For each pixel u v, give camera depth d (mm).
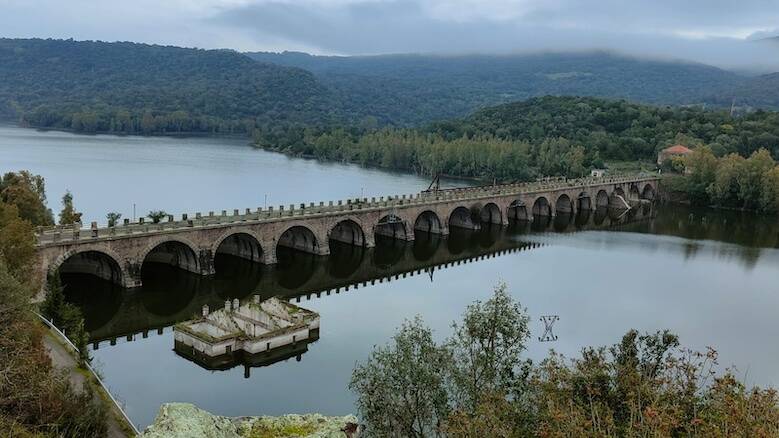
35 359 40688
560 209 199375
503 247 140625
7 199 99688
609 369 37406
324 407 60938
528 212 178625
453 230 160375
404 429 40500
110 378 65438
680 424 28141
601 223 180625
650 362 41906
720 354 77750
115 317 85188
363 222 128250
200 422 17781
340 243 134625
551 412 29438
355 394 63531
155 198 182375
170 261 106125
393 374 41969
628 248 142625
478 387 41375
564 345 77188
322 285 104250
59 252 82188
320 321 84938
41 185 113312
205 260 99938
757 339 83438
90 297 88875
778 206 199875
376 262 122375
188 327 73688
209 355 69438
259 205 179125
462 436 31547
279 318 76188
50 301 66188
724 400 28906
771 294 105625
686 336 83438
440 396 40562
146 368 68562
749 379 70500
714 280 114000
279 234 111375
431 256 129750
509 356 43438
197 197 188500
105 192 187250
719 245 149625
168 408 18094
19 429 29406
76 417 36312
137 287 91125
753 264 128500
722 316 92625
